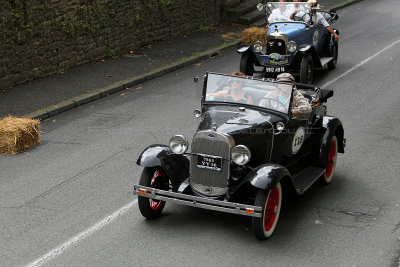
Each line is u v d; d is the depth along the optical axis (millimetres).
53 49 14859
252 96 7543
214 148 6820
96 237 7055
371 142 10383
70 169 9273
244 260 6516
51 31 14695
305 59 13445
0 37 13383
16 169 9328
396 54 17109
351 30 20578
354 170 9203
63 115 12273
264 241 6938
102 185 8641
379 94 13367
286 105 7473
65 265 6434
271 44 13711
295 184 7605
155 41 18484
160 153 7168
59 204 8000
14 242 6957
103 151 10062
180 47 18078
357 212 7754
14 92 13438
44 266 6418
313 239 7008
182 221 7445
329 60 14750
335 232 7188
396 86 13992
